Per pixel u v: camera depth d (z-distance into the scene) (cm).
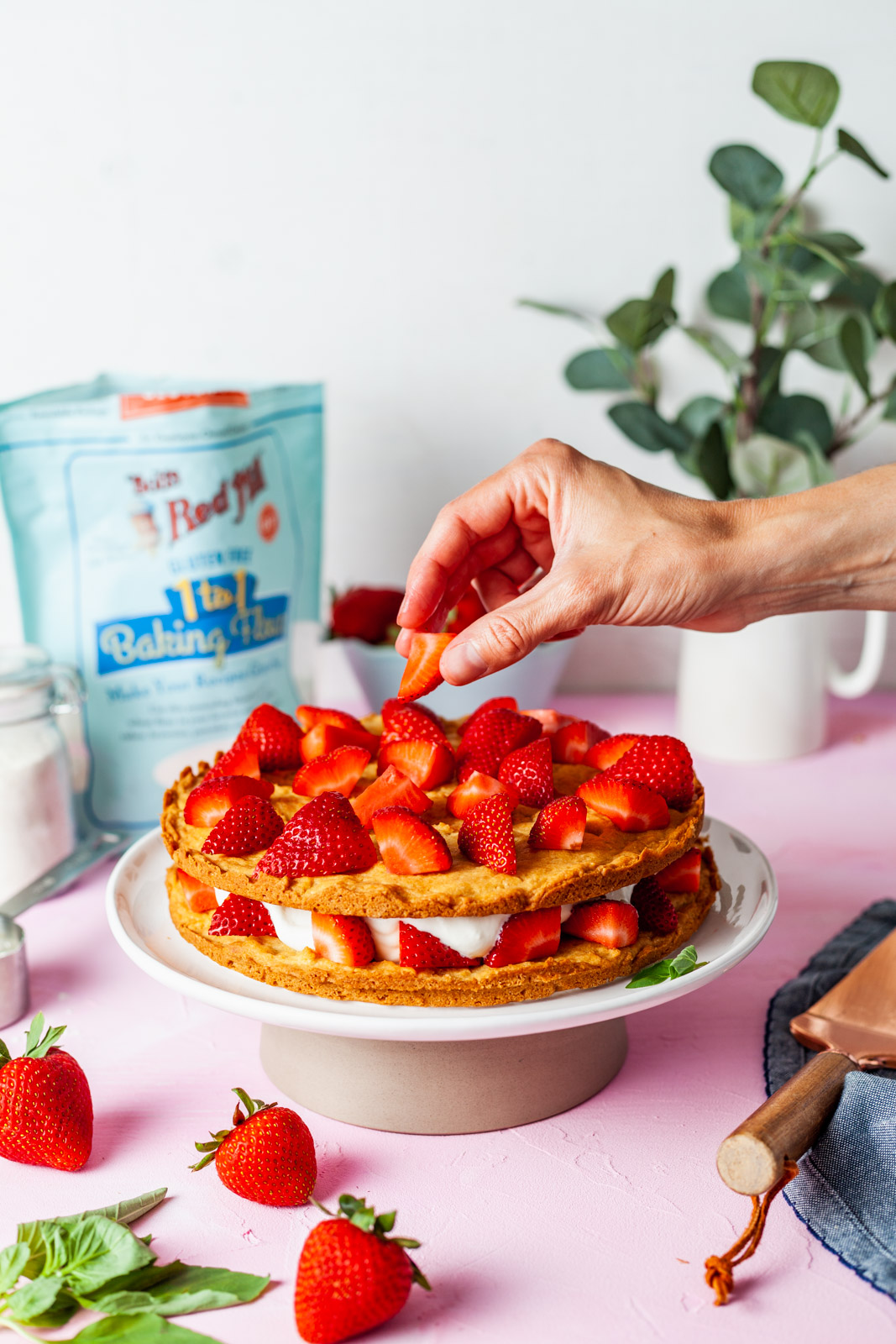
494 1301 66
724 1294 66
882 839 130
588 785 90
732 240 158
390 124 155
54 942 114
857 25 155
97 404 124
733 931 87
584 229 161
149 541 126
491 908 77
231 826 85
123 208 156
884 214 162
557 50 154
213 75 152
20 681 121
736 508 95
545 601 90
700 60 155
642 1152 80
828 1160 73
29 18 148
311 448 140
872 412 169
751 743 155
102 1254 67
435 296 162
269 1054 89
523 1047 82
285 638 137
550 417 167
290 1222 73
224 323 161
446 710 143
